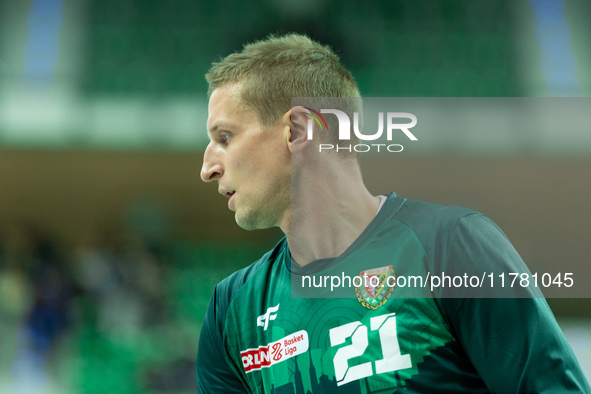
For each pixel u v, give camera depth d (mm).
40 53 19844
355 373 2096
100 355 12828
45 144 16594
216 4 21328
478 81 20422
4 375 12258
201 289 16375
